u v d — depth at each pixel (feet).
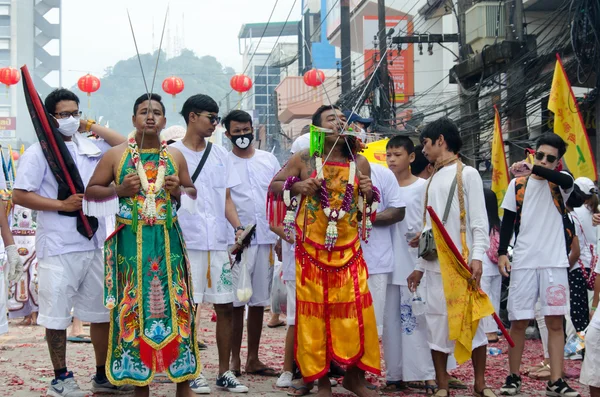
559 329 20.81
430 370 20.79
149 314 17.42
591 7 39.99
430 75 86.07
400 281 21.06
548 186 21.27
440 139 19.97
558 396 20.26
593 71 43.83
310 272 18.71
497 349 27.73
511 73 50.06
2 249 19.43
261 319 23.44
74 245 19.60
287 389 20.98
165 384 21.42
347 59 80.69
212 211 21.52
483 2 58.29
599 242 18.29
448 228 19.60
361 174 18.89
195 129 21.72
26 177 19.45
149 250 17.69
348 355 18.44
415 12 93.76
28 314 35.14
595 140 46.91
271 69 201.36
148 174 18.04
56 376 19.60
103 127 21.38
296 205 18.95
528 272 21.02
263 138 150.61
